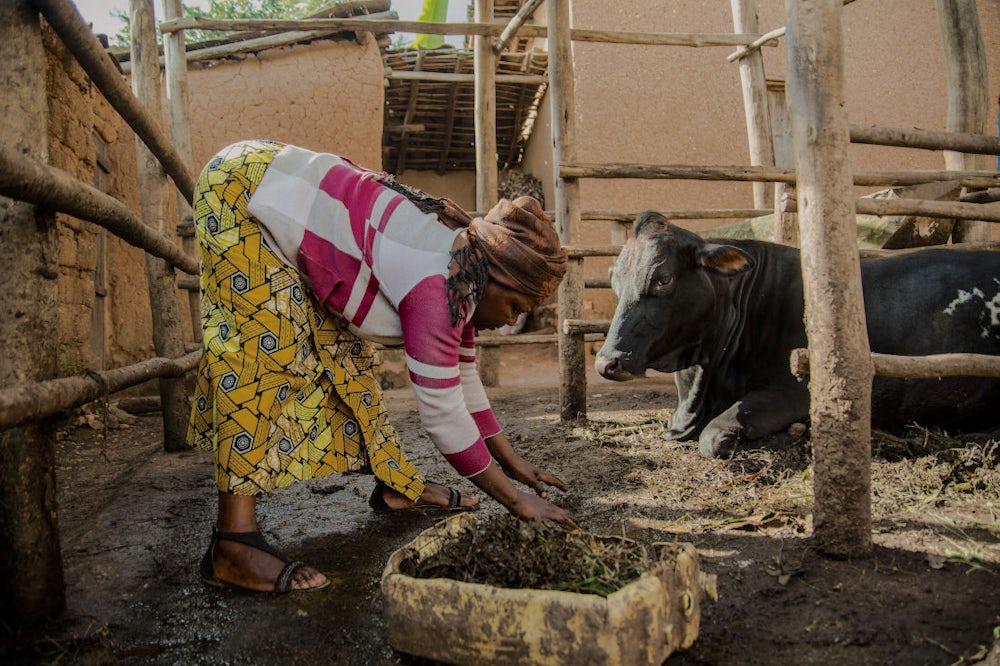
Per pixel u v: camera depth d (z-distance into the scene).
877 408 3.34
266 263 2.18
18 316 1.88
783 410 3.33
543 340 7.05
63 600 2.06
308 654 1.83
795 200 4.32
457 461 2.03
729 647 1.76
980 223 5.07
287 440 2.30
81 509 3.12
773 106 6.51
